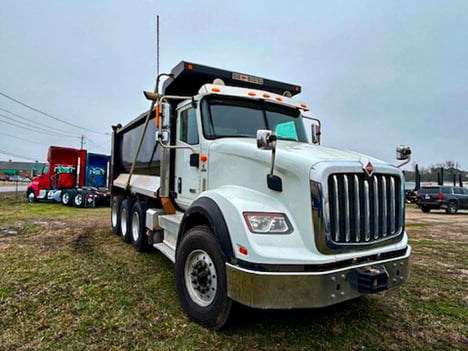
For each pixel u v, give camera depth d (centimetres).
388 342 272
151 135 564
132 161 676
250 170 301
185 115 435
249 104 411
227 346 257
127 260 508
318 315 318
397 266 277
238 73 455
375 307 344
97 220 980
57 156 1644
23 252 545
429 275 473
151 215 495
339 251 247
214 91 384
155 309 324
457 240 789
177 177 457
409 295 384
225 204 277
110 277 421
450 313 334
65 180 1650
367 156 304
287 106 445
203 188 373
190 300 306
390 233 283
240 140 346
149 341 263
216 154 350
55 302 336
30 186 1708
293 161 266
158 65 493
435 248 685
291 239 248
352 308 338
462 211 1955
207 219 296
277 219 257
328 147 340
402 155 316
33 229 784
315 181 248
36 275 421
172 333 277
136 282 403
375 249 269
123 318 303
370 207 269
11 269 445
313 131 478
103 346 254
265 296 229
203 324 287
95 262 492
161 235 490
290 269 234
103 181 1762
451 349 264
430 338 281
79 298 347
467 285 426
